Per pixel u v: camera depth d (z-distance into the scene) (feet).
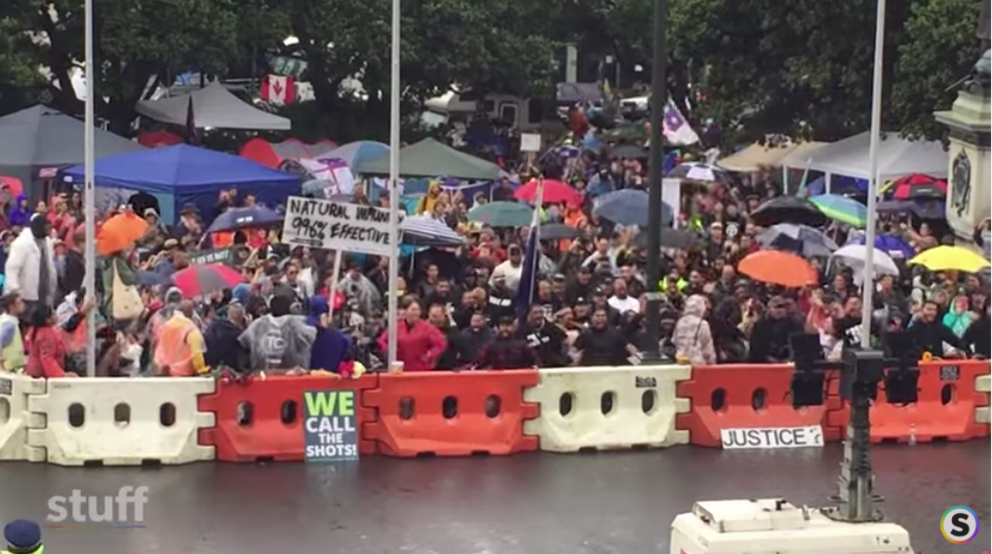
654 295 59.00
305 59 146.51
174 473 52.39
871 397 40.06
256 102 152.05
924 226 85.66
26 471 51.98
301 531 46.73
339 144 138.21
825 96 114.21
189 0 125.39
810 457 57.06
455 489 51.75
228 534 46.21
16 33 120.57
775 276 64.75
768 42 114.32
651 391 57.98
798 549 36.06
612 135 133.69
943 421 60.49
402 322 58.90
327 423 54.90
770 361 61.46
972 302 65.21
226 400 54.03
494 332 59.52
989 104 73.61
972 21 98.53
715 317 62.44
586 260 75.46
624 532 47.42
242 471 53.01
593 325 60.44
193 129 128.06
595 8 173.17
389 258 61.72
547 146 158.40
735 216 100.27
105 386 53.06
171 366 54.75
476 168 103.96
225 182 87.97
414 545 45.73
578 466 55.11
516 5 151.64
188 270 62.54
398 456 55.31
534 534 47.09
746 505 37.45
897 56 109.19
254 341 55.47
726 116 119.55
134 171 87.40
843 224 90.53
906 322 65.10
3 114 126.21
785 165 111.24
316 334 56.03
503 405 56.54
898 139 105.29
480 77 148.25
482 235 78.02
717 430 58.08
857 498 39.06
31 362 53.83
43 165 97.25
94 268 58.44
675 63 147.74
